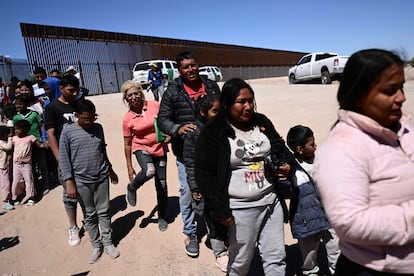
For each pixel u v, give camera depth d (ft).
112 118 36.86
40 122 19.63
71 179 11.37
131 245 12.80
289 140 8.87
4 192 17.60
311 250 8.92
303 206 8.52
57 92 18.99
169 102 10.91
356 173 4.26
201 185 7.39
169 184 18.49
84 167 11.38
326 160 4.47
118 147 26.43
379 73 4.22
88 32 72.95
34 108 20.51
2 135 17.46
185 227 11.85
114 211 16.03
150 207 16.10
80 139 11.30
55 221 15.67
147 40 87.61
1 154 17.39
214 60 110.11
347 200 4.17
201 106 9.21
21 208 17.56
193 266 11.12
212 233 9.86
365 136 4.43
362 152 4.34
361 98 4.49
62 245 13.43
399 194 4.31
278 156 7.70
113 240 13.30
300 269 10.19
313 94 42.52
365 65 4.29
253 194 7.54
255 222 7.75
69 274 11.41
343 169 4.29
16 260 12.55
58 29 67.21
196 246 11.73
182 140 11.19
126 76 81.25
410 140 4.65
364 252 4.59
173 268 11.10
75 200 13.25
